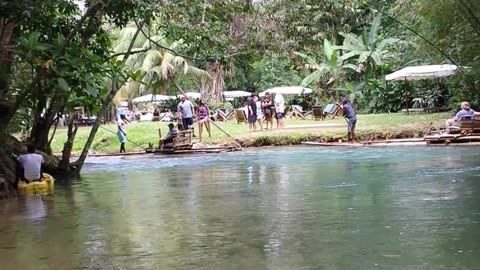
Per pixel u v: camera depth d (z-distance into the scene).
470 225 6.78
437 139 19.61
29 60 10.59
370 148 19.53
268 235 6.61
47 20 12.12
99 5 12.01
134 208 8.93
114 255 5.92
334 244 6.07
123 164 17.48
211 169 14.93
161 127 26.75
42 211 8.91
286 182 11.52
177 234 6.84
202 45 14.69
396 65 33.97
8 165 12.03
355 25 36.19
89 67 11.16
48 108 14.83
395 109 33.16
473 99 24.97
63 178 14.01
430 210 7.80
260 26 15.34
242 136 23.20
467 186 9.90
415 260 5.36
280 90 37.44
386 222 7.11
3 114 12.08
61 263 5.66
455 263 5.23
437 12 19.72
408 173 12.11
